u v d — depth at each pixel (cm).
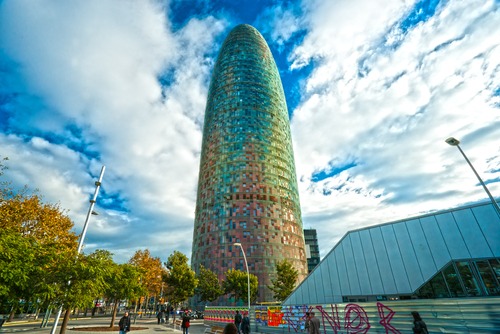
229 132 8625
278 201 7675
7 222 2345
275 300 6078
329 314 1916
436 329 1456
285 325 2219
